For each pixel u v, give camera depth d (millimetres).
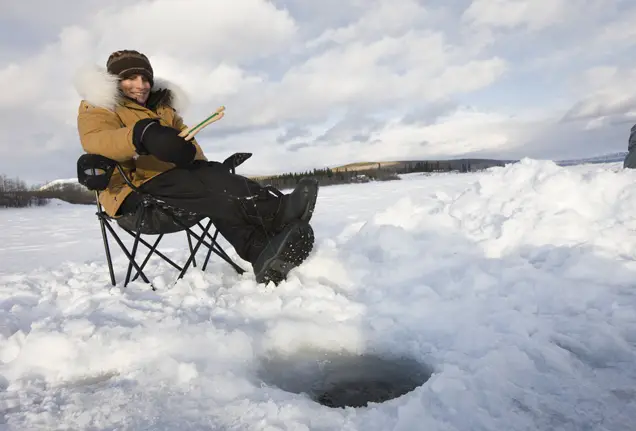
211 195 2496
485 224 2910
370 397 1621
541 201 2959
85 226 11766
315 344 2012
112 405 1471
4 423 1394
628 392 1353
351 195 15484
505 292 2141
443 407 1350
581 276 2139
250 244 2662
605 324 1746
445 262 2596
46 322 2148
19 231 10844
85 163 2320
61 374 1763
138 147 2281
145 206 2502
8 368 1791
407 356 1867
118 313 2215
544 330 1767
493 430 1226
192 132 2334
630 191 2793
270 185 2721
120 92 2689
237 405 1435
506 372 1496
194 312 2238
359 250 3035
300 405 1407
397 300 2268
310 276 2766
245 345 1853
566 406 1308
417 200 3588
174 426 1343
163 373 1663
